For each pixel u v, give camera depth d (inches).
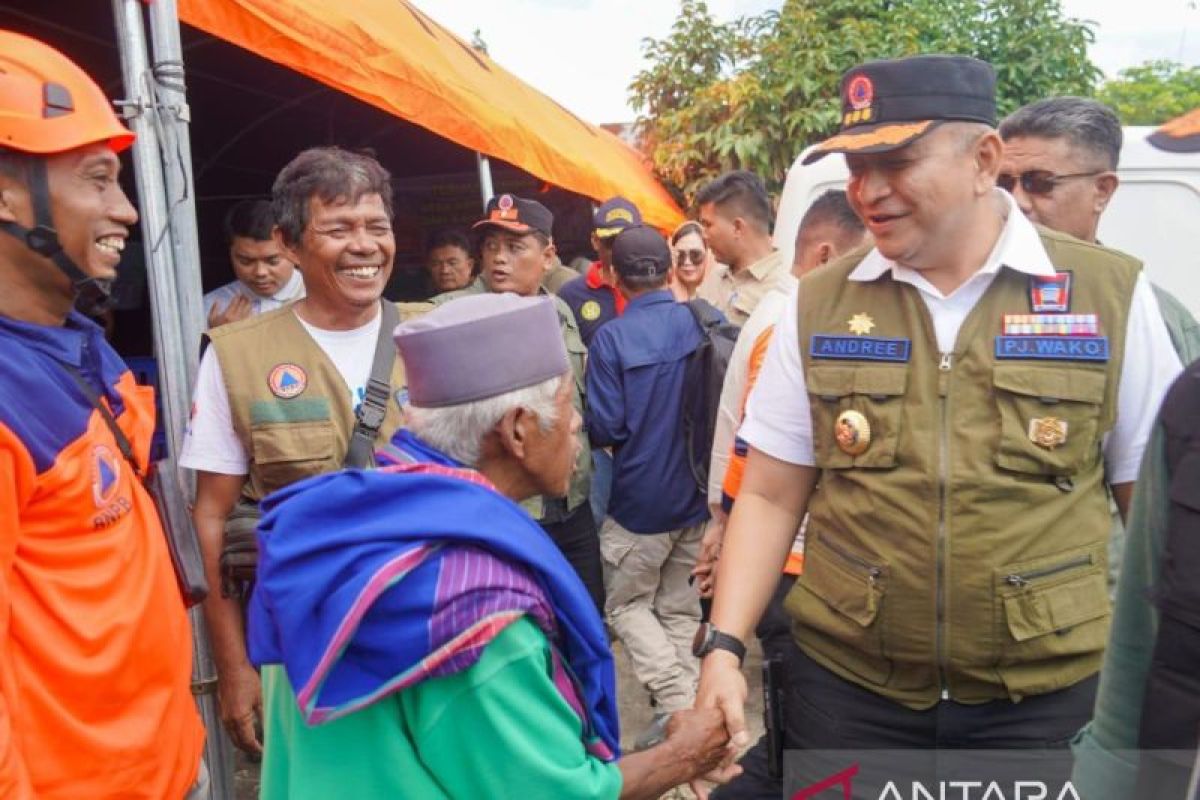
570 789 49.2
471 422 54.4
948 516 69.6
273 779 56.6
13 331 66.7
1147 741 47.4
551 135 233.9
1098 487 72.1
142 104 95.3
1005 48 418.6
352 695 47.8
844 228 118.7
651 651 147.0
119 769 67.3
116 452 71.5
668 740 66.2
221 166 267.6
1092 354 69.1
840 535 75.4
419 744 49.3
